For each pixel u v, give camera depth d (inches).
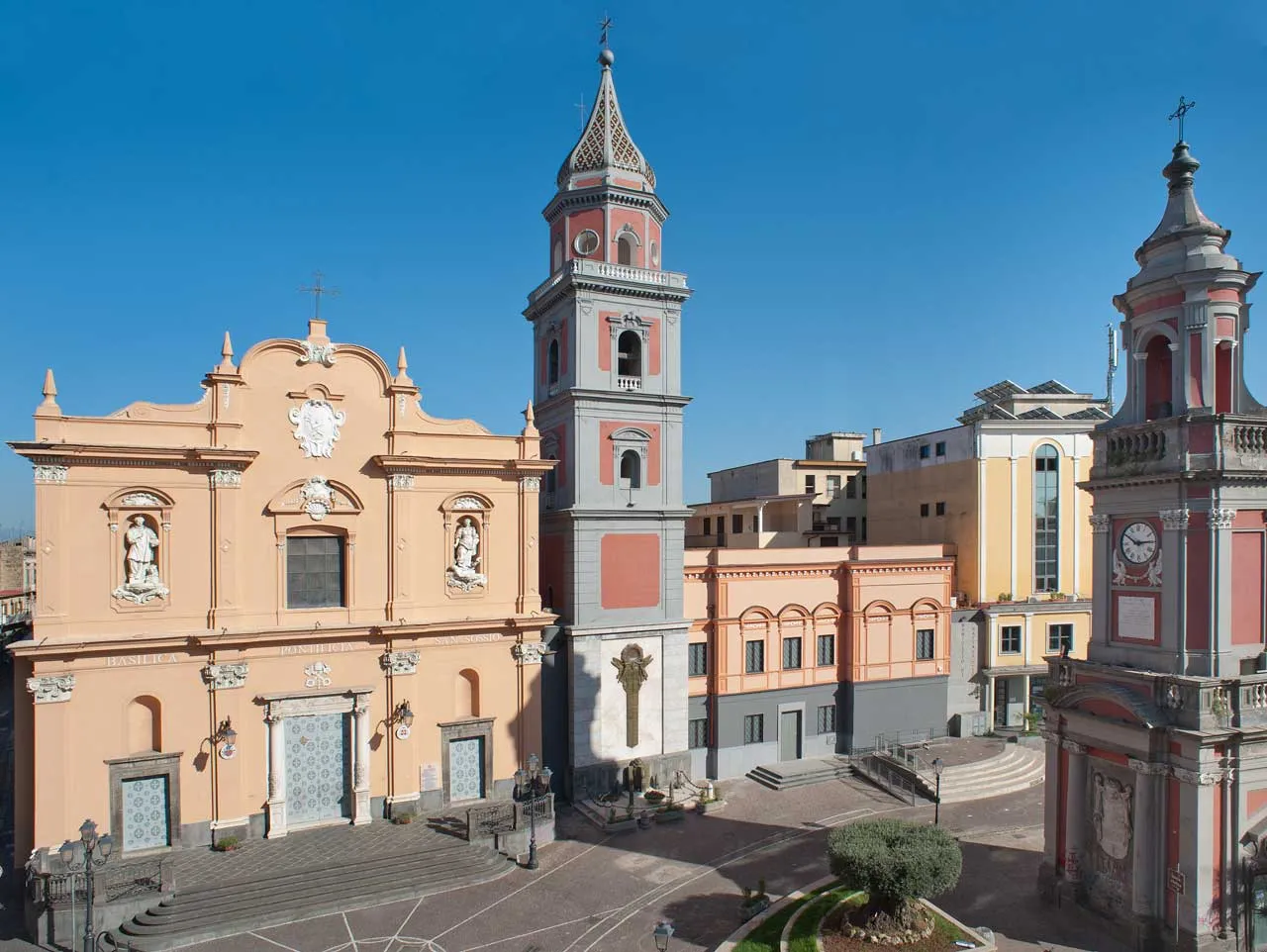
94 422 1139.3
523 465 1392.7
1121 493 1019.9
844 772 1652.3
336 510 1286.9
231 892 1061.8
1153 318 1000.2
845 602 1770.4
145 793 1160.8
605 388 1510.8
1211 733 888.9
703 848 1285.7
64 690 1099.3
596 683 1480.1
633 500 1530.5
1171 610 952.3
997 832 1338.6
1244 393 969.5
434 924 1039.0
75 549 1123.9
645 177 1590.8
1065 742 1043.9
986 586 1905.8
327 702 1259.2
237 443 1220.5
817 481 2404.0
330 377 1288.1
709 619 1642.5
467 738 1363.2
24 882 1098.7
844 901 1026.7
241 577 1222.9
